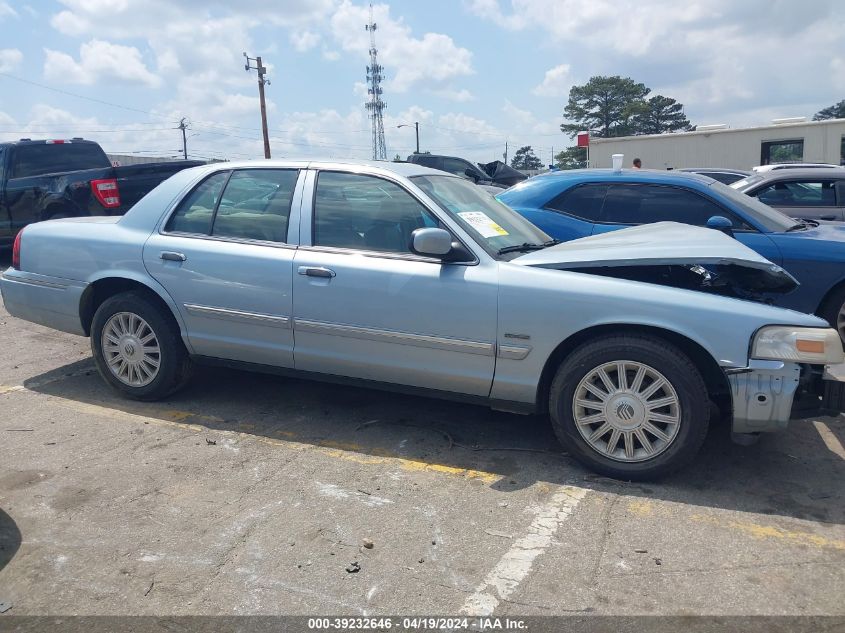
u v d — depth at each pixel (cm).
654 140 2569
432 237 404
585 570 311
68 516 354
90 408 505
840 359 369
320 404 516
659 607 286
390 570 311
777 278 412
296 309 451
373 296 431
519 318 402
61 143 1134
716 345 374
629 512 362
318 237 456
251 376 577
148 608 285
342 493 380
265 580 304
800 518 356
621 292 388
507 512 362
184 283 479
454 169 1828
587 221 660
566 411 402
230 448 438
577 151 8481
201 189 497
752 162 2406
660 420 386
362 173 456
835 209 780
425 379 432
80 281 514
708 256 389
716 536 339
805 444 449
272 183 477
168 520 351
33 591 296
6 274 550
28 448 434
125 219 514
